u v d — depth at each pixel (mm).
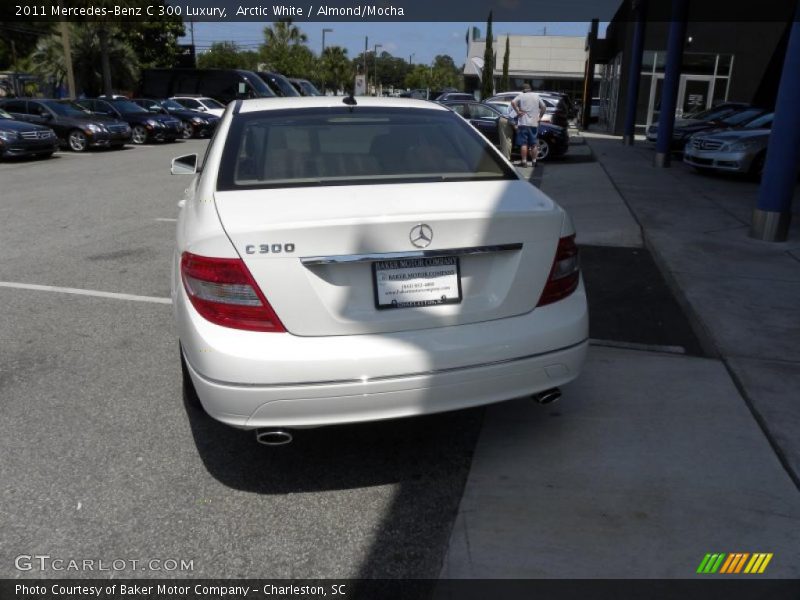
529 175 13359
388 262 2697
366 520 2836
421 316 2758
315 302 2643
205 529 2785
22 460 3250
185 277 2775
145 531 2770
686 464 3174
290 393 2619
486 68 48250
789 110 6969
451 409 2816
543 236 2910
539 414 3664
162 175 14102
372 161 3361
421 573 2535
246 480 3121
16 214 9477
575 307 3029
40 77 40562
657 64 26375
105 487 3053
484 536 2713
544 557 2588
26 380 4094
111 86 41062
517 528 2756
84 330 4914
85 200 10727
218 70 28297
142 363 4352
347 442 3434
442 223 2719
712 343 4527
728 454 3252
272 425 2680
